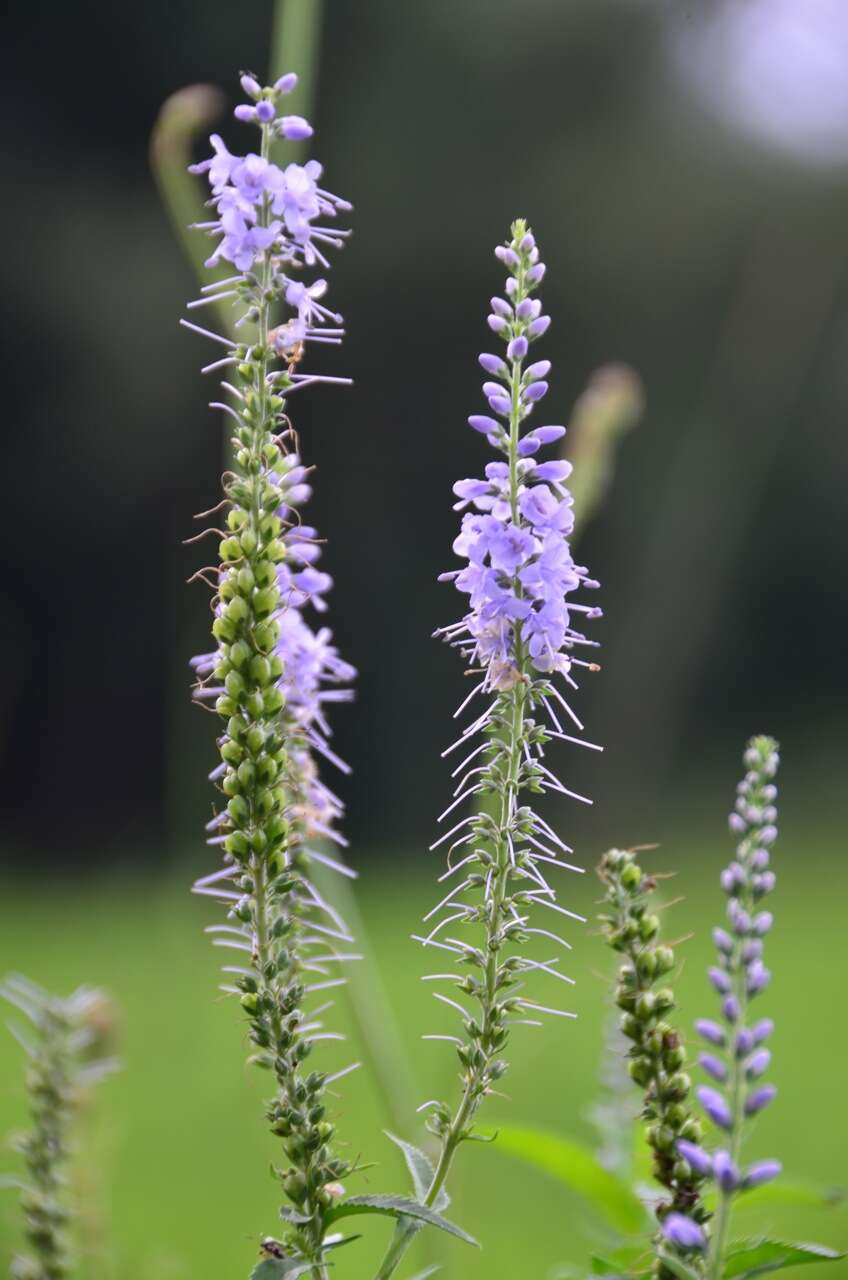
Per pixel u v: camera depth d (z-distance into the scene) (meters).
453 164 25.20
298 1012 2.13
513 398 2.10
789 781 27.09
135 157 23.91
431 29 24.27
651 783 22.33
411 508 25.38
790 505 28.12
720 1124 1.77
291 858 2.37
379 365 25.27
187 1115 8.70
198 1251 6.44
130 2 23.12
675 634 24.00
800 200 26.05
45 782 24.45
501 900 2.11
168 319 23.66
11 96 23.55
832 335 26.92
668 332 26.39
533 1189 7.39
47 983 13.47
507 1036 2.08
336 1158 2.09
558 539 2.09
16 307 23.53
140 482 24.19
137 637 24.48
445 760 24.88
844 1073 10.24
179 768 21.48
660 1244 2.03
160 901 18.59
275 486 2.16
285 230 2.24
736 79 25.22
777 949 15.39
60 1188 2.71
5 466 24.12
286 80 2.11
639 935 2.10
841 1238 6.74
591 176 25.77
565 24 24.47
